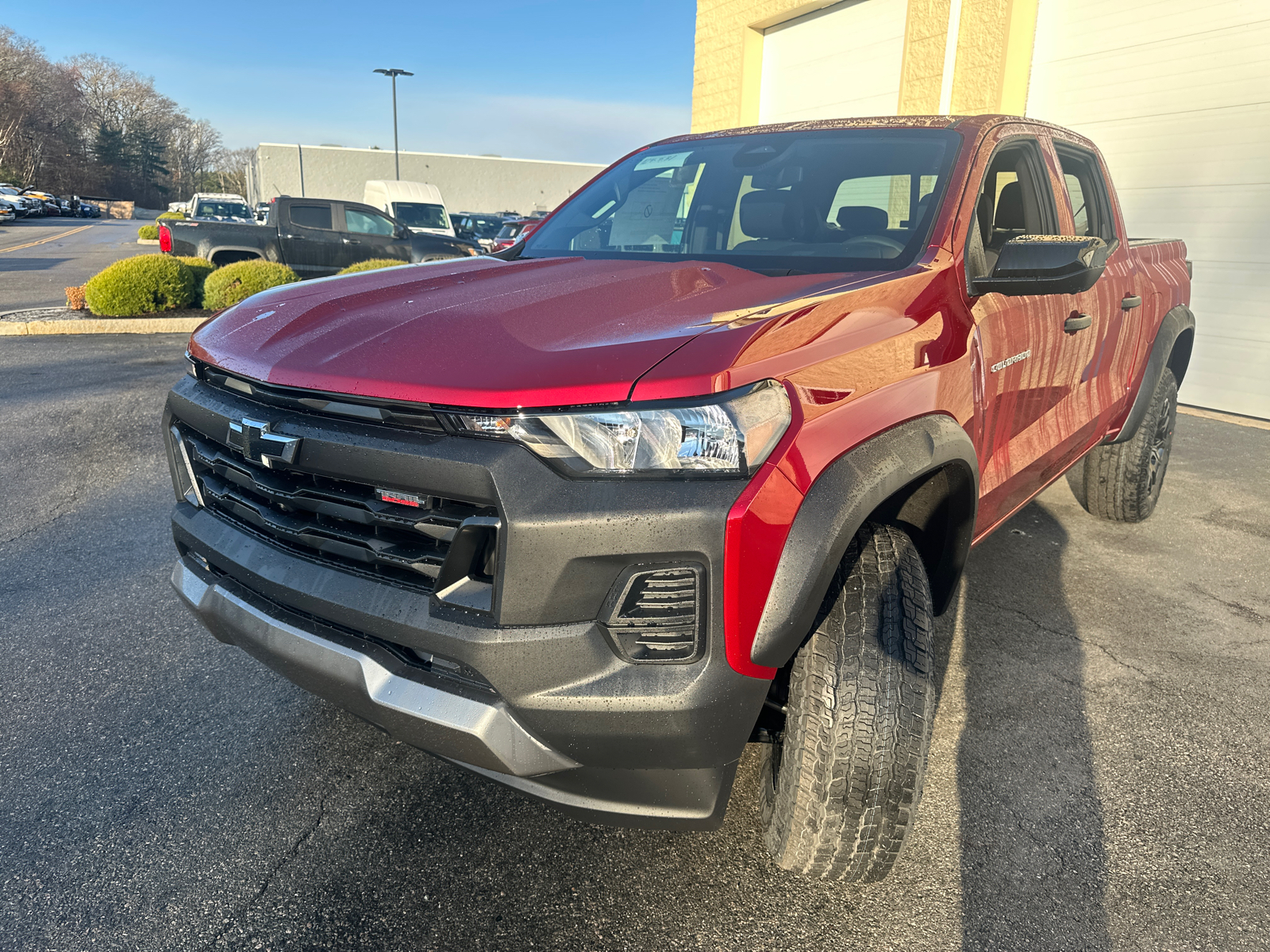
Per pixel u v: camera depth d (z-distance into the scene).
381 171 42.34
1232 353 6.99
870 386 1.62
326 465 1.55
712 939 1.67
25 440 5.12
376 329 1.70
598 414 1.36
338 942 1.64
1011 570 3.58
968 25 8.44
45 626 2.88
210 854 1.87
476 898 1.76
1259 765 2.29
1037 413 2.57
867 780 1.56
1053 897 1.80
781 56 11.31
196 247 12.63
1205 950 1.68
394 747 2.29
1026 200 2.65
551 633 1.39
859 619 1.58
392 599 1.53
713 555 1.35
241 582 1.81
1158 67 7.09
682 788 1.51
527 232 2.97
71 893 1.75
